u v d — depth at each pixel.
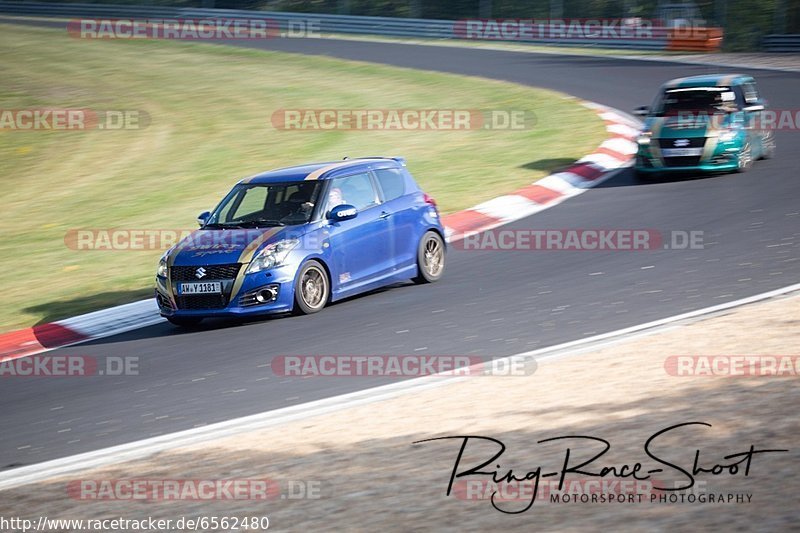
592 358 28.80
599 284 39.56
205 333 38.78
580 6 169.25
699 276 38.91
